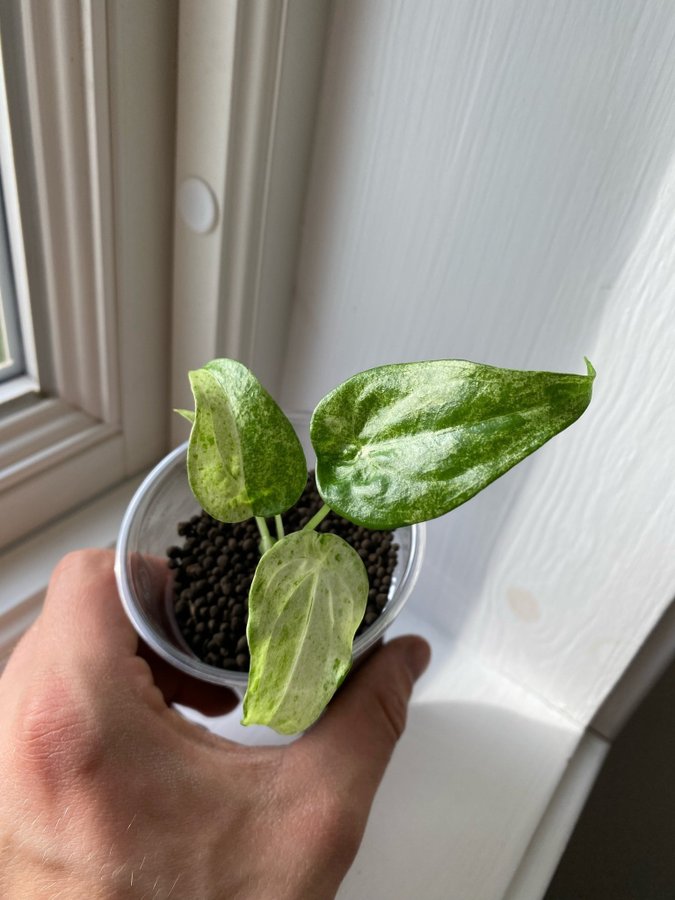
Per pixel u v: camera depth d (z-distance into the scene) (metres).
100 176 0.26
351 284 0.30
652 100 0.21
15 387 0.32
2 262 0.29
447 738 0.33
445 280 0.27
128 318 0.31
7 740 0.22
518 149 0.24
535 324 0.26
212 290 0.30
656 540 0.26
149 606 0.26
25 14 0.22
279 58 0.25
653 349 0.23
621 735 0.33
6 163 0.26
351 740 0.26
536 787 0.32
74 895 0.21
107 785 0.22
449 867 0.29
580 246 0.24
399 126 0.26
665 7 0.20
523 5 0.21
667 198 0.21
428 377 0.18
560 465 0.27
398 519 0.17
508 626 0.33
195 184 0.28
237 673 0.24
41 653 0.24
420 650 0.31
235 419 0.20
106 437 0.34
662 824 0.35
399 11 0.24
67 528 0.35
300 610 0.19
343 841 0.23
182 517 0.30
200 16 0.24
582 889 0.38
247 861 0.22
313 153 0.29
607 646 0.30
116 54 0.24
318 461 0.19
